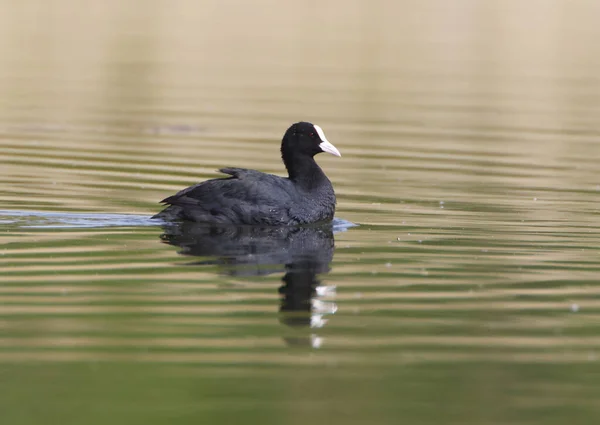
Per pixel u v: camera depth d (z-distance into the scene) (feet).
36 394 30.63
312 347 35.42
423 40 159.12
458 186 69.05
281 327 37.50
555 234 54.70
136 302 40.22
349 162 77.92
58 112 98.12
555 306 40.75
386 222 57.52
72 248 48.67
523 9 192.65
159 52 141.90
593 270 46.73
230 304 40.27
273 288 42.78
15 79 118.21
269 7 195.83
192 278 43.96
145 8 187.83
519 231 55.31
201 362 33.71
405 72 131.13
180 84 117.70
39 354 34.06
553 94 116.06
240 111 100.78
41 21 167.43
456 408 30.22
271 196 55.31
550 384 32.24
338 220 57.88
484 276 45.42
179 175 70.64
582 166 77.41
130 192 64.13
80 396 30.55
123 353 34.35
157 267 45.68
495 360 34.35
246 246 50.49
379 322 38.34
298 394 31.17
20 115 95.96
